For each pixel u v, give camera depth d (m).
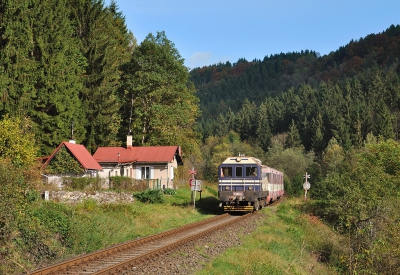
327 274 18.95
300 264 17.75
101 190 30.48
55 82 37.34
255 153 101.88
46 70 36.88
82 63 43.69
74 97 40.25
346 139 94.75
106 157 43.09
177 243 15.75
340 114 110.38
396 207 23.80
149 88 48.06
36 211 16.55
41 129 37.16
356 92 134.62
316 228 27.25
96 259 13.38
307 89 150.38
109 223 19.75
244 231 21.09
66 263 12.23
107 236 17.64
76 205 22.83
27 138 26.50
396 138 98.69
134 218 22.86
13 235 14.12
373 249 18.75
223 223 21.80
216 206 34.22
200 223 22.47
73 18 46.59
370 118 103.25
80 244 15.89
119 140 51.53
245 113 143.62
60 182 28.98
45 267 11.88
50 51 37.72
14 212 14.63
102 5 48.66
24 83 33.91
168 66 49.06
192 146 55.69
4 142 24.02
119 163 41.22
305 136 114.50
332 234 25.84
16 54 33.62
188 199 36.28
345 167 52.16
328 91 141.12
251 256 15.45
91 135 44.16
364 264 19.27
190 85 60.97
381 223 22.23
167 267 12.70
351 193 25.83
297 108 132.50
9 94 33.12
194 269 13.05
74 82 40.12
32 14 35.81
